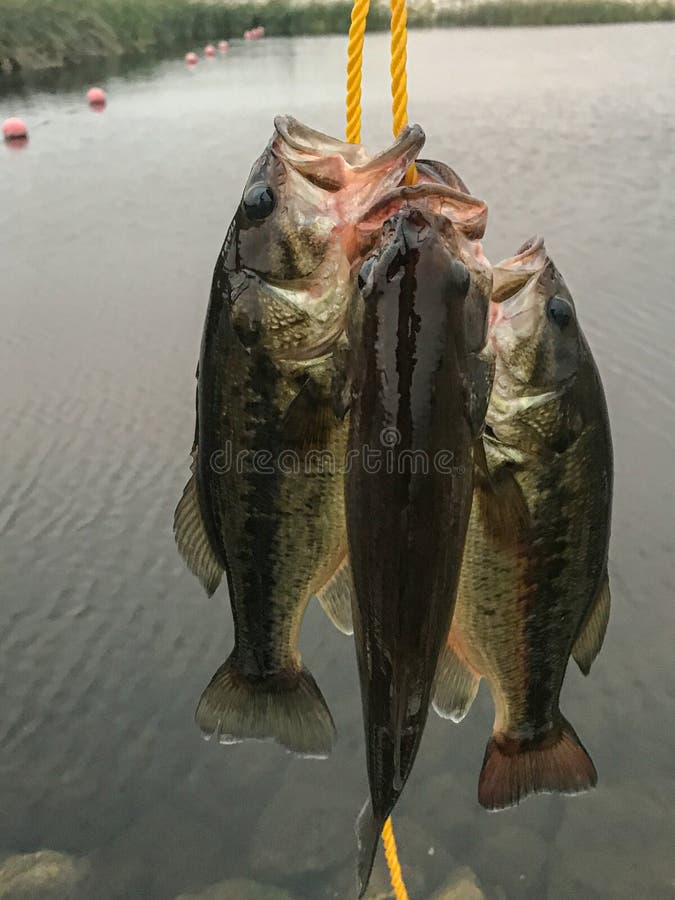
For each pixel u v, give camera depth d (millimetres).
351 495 286
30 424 1501
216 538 392
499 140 3262
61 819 939
